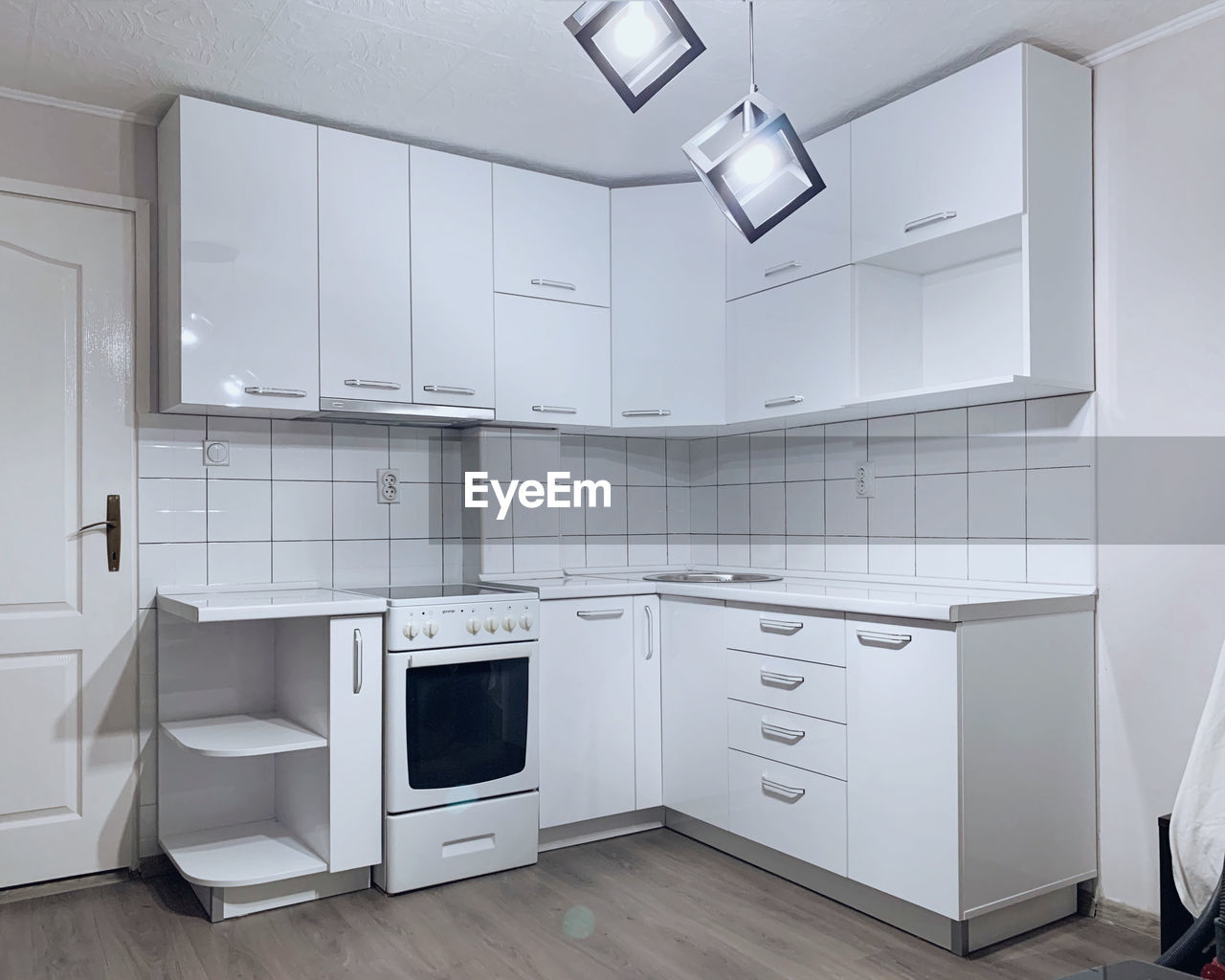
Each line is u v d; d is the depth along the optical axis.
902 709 2.43
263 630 3.18
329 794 2.68
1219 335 2.38
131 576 2.97
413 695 2.79
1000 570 2.88
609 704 3.20
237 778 3.11
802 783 2.73
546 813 3.07
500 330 3.26
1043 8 2.38
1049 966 2.29
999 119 2.49
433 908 2.65
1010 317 2.79
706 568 4.00
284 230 2.87
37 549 2.84
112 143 2.95
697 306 3.45
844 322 2.93
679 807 3.21
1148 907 2.50
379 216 3.03
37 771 2.83
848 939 2.44
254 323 2.81
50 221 2.87
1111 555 2.60
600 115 2.99
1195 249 2.43
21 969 2.30
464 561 3.56
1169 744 2.47
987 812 2.36
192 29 2.44
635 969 2.27
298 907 2.67
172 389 2.82
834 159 2.96
